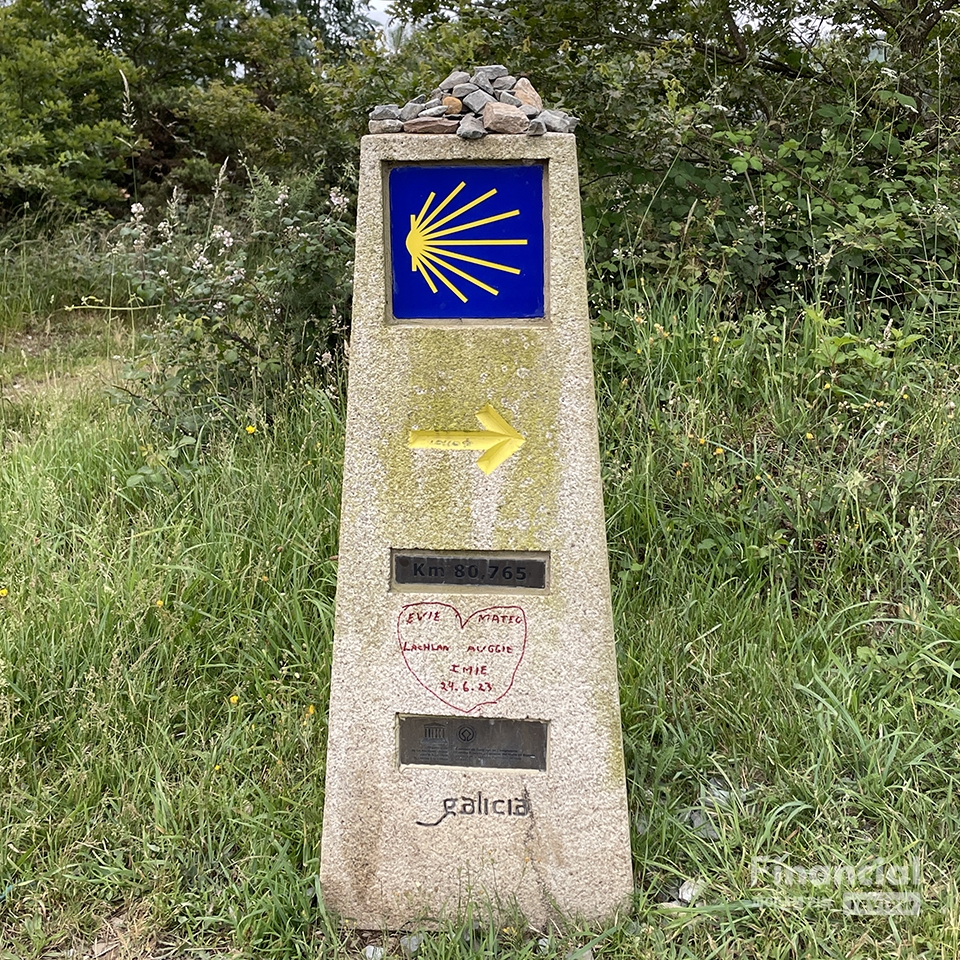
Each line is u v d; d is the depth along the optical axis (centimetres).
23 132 877
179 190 879
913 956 227
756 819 274
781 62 578
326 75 632
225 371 474
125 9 1047
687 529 373
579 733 234
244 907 253
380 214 216
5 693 312
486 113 209
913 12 532
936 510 371
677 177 477
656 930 239
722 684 315
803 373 423
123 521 402
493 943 235
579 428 219
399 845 245
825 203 473
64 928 251
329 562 366
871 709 303
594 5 551
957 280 456
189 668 335
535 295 218
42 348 680
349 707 239
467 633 231
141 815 279
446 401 221
